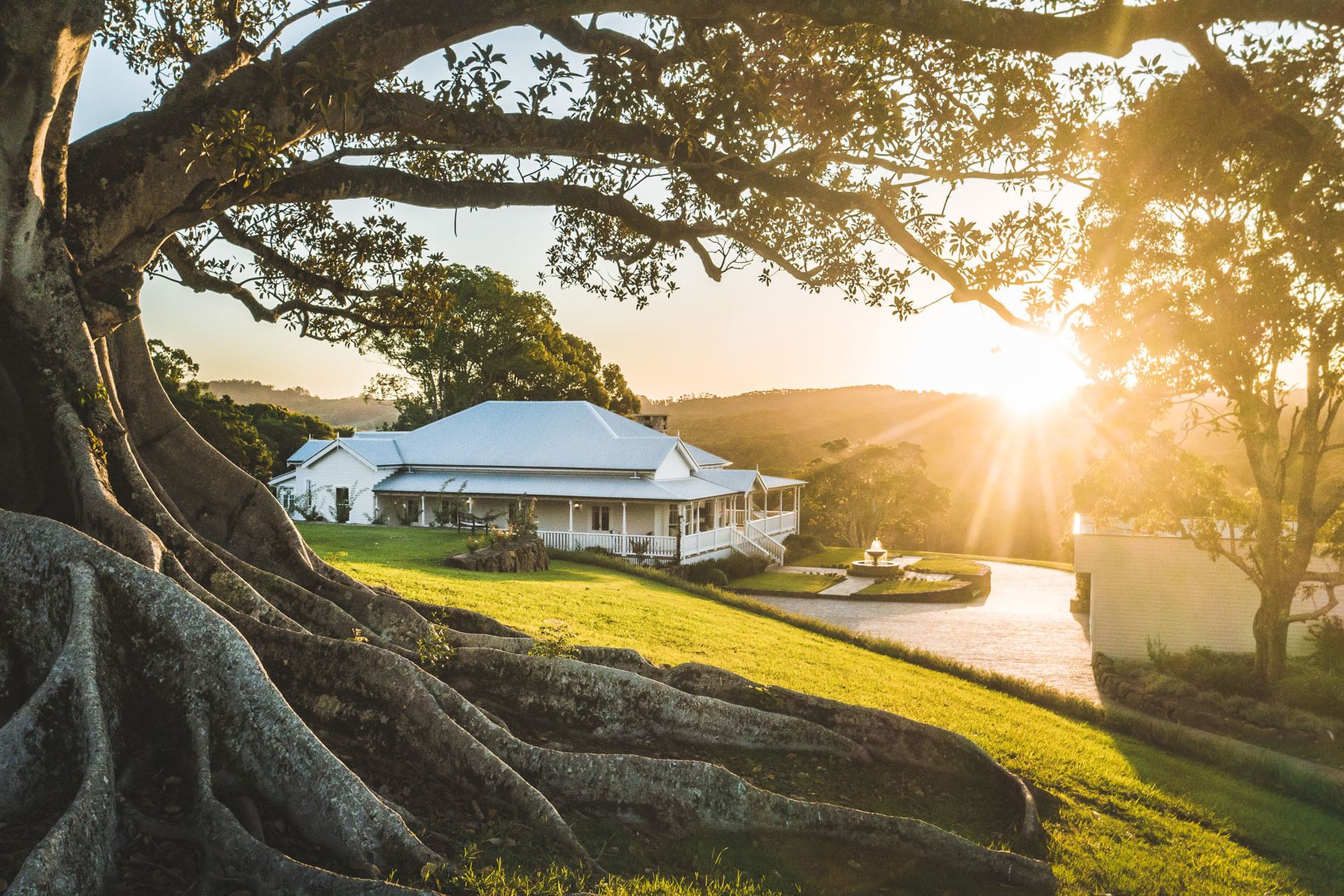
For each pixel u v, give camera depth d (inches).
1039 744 518.3
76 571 219.9
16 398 280.5
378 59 286.2
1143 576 987.3
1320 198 354.3
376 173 348.5
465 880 194.1
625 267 479.8
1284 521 866.8
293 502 1856.5
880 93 307.9
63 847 159.8
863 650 871.7
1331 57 327.3
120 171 292.2
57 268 283.0
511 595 841.5
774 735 343.0
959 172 348.5
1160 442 795.4
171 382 1413.6
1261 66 333.1
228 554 332.8
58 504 281.0
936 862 278.7
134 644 217.9
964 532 3068.4
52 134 273.0
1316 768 598.9
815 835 275.1
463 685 314.3
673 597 1074.7
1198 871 343.0
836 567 1955.0
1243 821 432.8
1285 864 380.2
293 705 252.5
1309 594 855.7
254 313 465.1
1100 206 364.8
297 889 173.9
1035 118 346.6
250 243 441.4
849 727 362.9
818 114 310.3
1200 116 340.5
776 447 4739.2
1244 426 657.6
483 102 291.4
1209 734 693.3
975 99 367.9
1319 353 519.5
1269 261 474.3
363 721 251.1
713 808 265.0
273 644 260.1
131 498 287.9
